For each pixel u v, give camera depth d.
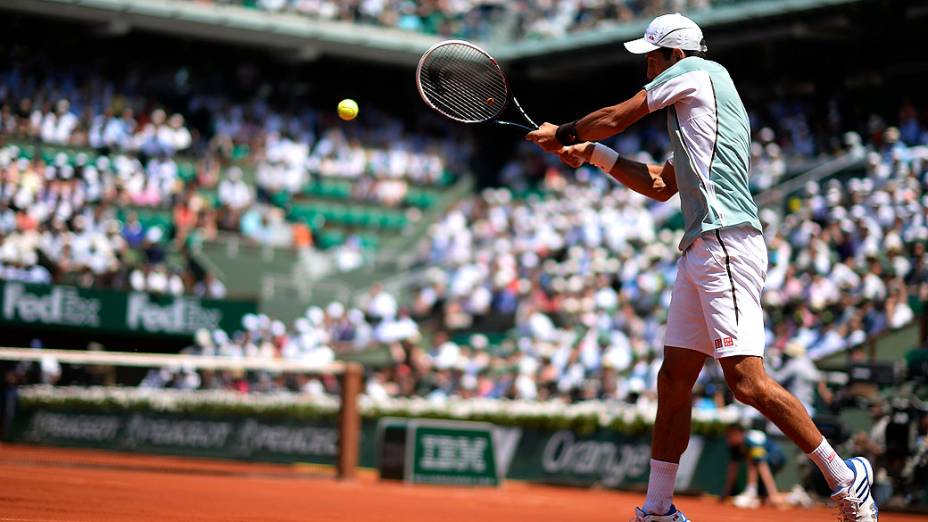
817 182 28.08
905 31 29.62
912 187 25.14
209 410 22.97
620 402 20.77
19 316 25.19
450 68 7.62
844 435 16.03
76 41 35.47
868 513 6.44
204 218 32.25
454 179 37.75
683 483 18.08
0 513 7.73
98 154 32.94
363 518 9.36
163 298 26.53
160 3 34.03
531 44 35.66
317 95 38.75
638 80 36.03
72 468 16.88
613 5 34.25
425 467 17.97
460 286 30.97
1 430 24.53
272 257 32.28
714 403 19.23
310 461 21.50
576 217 31.22
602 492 18.47
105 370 25.75
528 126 7.55
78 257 28.70
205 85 37.28
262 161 35.16
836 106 31.39
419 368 26.59
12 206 29.17
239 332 27.17
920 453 15.51
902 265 22.91
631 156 34.47
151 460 21.31
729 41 31.81
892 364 15.84
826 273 24.05
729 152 6.43
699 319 6.67
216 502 10.53
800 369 17.27
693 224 6.47
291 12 35.53
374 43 36.06
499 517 10.91
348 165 36.25
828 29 30.02
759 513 14.52
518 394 23.17
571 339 26.53
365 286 33.06
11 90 33.47
